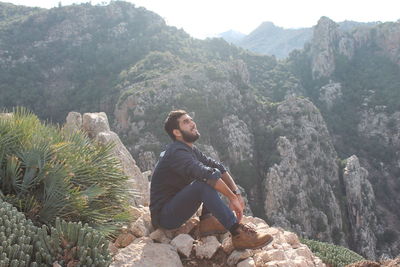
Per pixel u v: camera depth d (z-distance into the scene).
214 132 59.62
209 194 3.61
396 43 107.81
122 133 61.75
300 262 3.86
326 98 97.19
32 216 3.52
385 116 89.12
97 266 2.82
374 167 82.62
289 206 53.94
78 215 3.79
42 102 82.50
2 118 4.12
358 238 59.66
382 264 4.73
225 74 70.94
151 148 53.62
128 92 64.62
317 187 58.38
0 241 2.66
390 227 69.50
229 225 3.61
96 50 100.31
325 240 53.47
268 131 63.22
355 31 116.12
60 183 3.64
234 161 57.34
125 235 4.09
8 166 3.62
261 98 76.31
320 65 104.19
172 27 112.00
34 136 3.95
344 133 89.75
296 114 65.44
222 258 3.84
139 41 100.25
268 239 3.58
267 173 55.69
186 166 3.64
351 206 60.78
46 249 2.83
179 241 3.89
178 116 3.89
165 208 3.87
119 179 4.51
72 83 89.25
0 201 3.07
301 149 60.56
